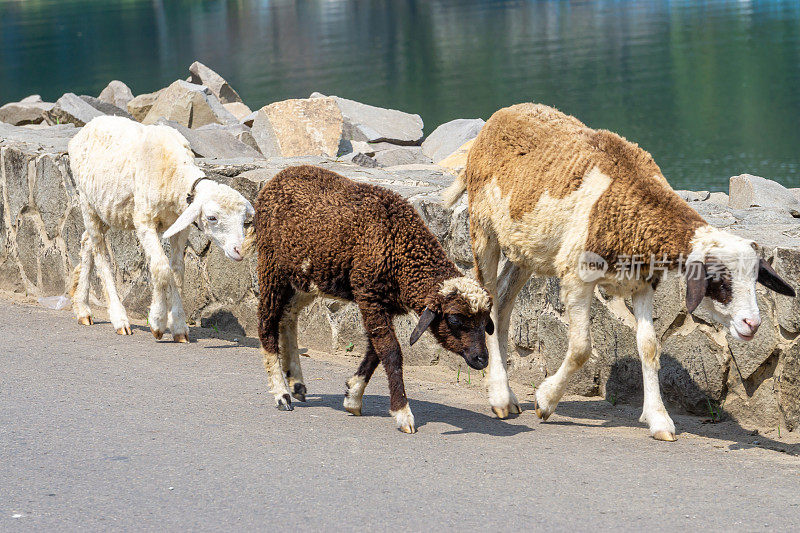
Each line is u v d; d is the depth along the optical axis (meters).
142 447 6.11
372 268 6.40
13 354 8.74
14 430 6.45
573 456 5.96
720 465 5.78
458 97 34.75
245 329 9.76
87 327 10.12
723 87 35.97
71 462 5.81
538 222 6.59
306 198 6.73
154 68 45.16
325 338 9.19
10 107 17.28
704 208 8.25
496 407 6.98
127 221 9.55
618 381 7.40
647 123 29.66
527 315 7.92
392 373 6.52
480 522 4.85
